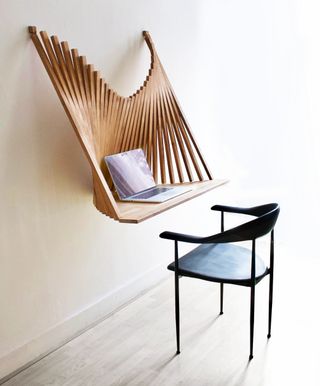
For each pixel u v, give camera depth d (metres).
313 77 2.84
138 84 2.40
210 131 3.18
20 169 1.77
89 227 2.15
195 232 3.08
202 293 2.50
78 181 2.05
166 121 2.45
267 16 2.92
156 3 2.47
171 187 2.27
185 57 2.80
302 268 2.77
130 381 1.73
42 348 1.93
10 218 1.75
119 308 2.36
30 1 1.74
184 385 1.69
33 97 1.79
